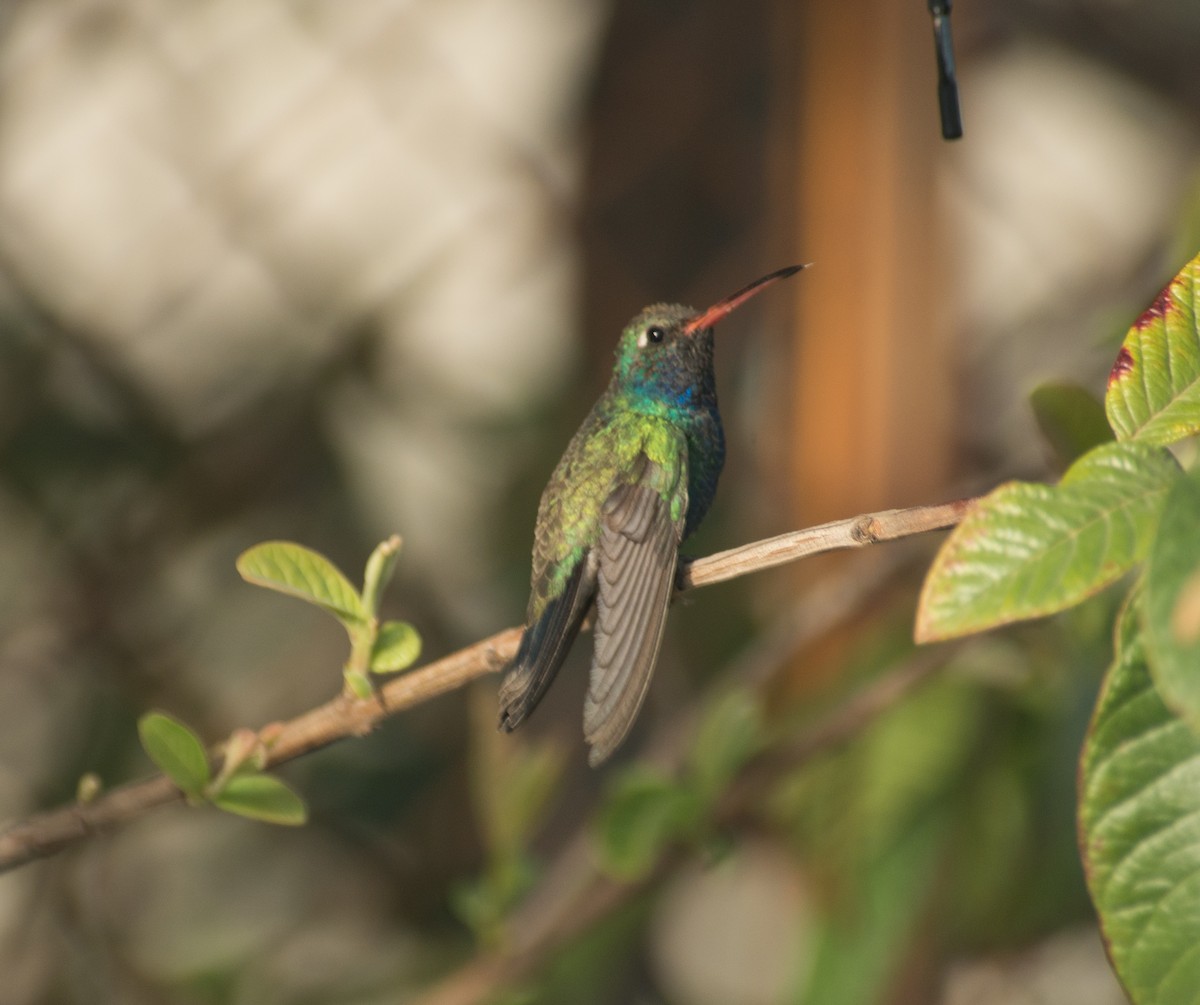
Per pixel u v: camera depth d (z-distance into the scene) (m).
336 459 11.07
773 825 7.03
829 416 7.32
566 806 9.04
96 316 11.32
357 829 10.59
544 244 10.91
